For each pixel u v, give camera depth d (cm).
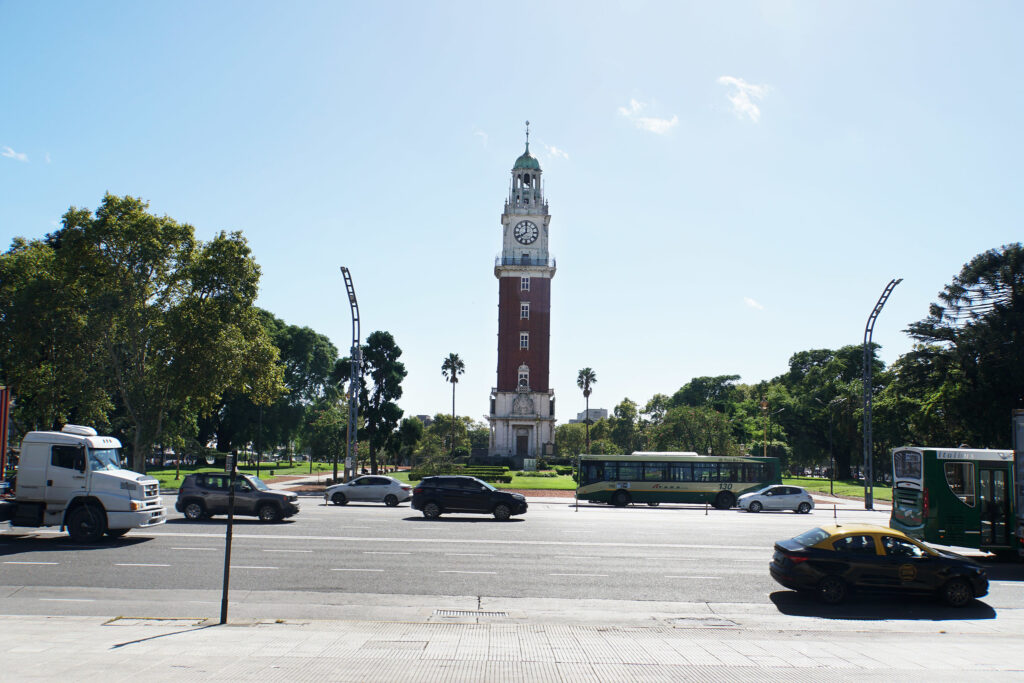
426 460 7300
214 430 9812
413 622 1479
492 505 3450
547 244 10825
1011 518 2452
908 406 7688
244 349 5962
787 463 9825
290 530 2848
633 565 2223
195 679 994
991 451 2494
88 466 2489
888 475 9181
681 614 1648
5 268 6000
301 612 1576
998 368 5375
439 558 2270
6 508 2472
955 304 6041
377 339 8025
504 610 1647
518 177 11006
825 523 3569
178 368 5606
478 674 1066
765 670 1114
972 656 1228
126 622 1407
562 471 9088
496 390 10694
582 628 1454
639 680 1051
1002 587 2056
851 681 1054
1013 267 5650
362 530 2892
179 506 3172
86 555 2230
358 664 1102
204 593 1748
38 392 5781
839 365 10244
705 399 14850
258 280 5941
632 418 15100
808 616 1653
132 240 5531
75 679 982
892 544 1805
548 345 10625
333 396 10894
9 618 1445
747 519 3784
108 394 6350
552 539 2744
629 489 4931
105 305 5525
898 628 1534
